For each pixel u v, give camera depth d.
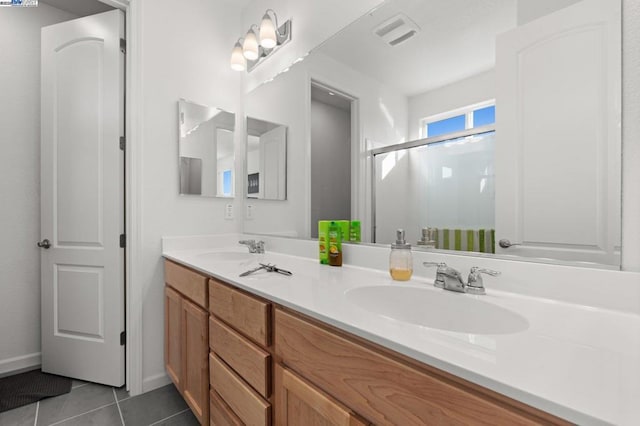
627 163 0.68
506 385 0.38
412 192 1.11
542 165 0.80
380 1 1.24
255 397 0.89
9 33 1.93
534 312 0.68
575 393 0.36
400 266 0.99
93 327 1.75
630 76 0.67
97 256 1.74
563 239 0.76
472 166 0.94
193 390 1.33
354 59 1.33
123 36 1.74
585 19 0.73
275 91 1.80
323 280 1.00
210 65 1.98
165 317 1.68
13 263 1.92
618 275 0.67
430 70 1.06
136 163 1.68
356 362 0.60
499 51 0.88
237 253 1.74
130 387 1.65
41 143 1.86
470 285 0.83
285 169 1.72
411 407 0.50
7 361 1.87
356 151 1.32
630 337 0.54
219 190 2.00
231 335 1.02
